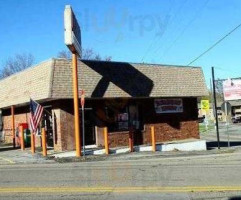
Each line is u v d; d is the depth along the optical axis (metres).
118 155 21.55
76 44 20.94
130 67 26.06
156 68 27.28
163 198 9.33
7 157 21.83
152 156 21.02
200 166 15.06
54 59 23.03
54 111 23.73
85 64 24.05
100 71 24.56
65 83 22.94
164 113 27.58
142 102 26.66
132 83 25.66
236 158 18.50
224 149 26.48
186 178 12.11
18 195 10.30
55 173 14.43
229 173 12.87
